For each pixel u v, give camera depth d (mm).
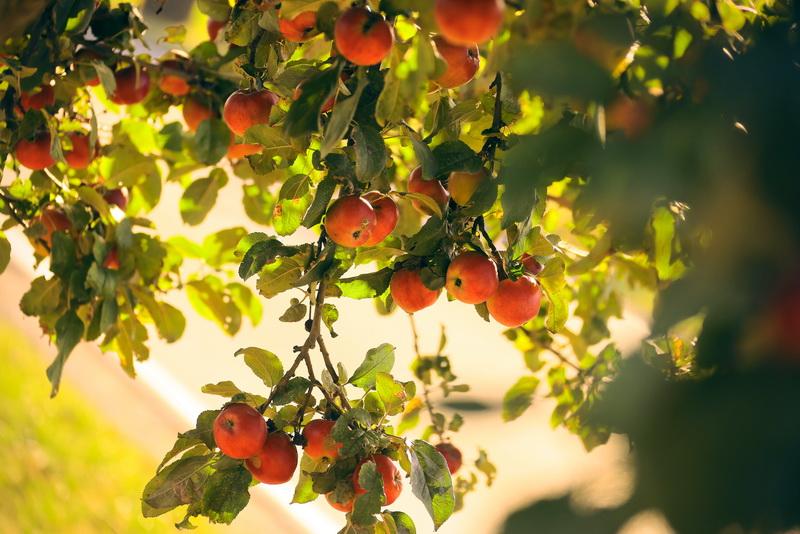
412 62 2672
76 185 3375
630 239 2404
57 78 3141
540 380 3449
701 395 1887
